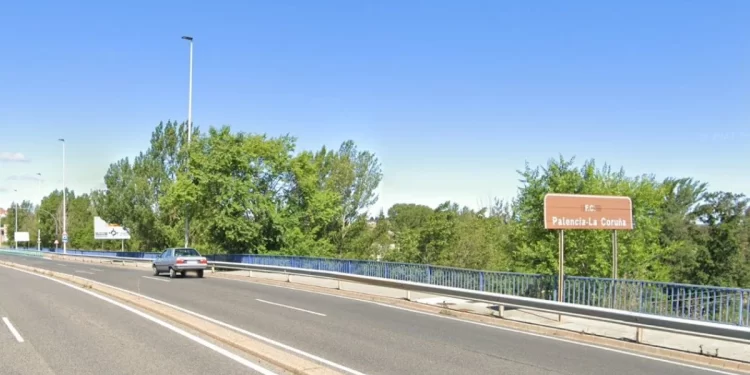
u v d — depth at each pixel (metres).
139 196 61.38
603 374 8.81
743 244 45.09
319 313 15.23
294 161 41.12
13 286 22.70
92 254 58.88
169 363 8.60
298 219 41.28
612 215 16.22
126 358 8.98
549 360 9.76
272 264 31.80
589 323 14.01
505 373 8.66
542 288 15.87
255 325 12.80
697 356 10.30
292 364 8.16
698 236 44.16
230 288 22.64
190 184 37.06
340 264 25.83
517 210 27.23
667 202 51.59
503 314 15.37
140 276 30.25
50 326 12.27
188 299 18.23
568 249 25.64
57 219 98.56
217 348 9.74
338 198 44.38
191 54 37.16
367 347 10.45
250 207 37.59
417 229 53.03
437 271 19.55
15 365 8.55
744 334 9.98
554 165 26.95
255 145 38.81
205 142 38.44
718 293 11.81
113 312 14.53
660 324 11.19
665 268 28.30
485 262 44.66
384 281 19.89
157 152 62.94
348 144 58.34
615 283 13.97
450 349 10.49
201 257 29.92
